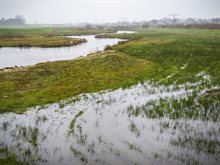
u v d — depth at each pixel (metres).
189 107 22.52
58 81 32.09
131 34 110.75
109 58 45.75
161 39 74.25
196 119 19.86
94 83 31.52
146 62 43.56
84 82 31.83
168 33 105.69
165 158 14.33
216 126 18.52
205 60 44.66
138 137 16.92
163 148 15.41
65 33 136.12
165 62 44.06
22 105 23.78
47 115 21.28
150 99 25.23
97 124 19.25
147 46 58.75
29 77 33.75
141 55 49.72
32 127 18.83
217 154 14.63
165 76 35.09
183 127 18.41
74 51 64.94
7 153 15.06
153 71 37.88
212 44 59.59
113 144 16.08
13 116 21.12
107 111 22.06
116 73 36.47
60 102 24.69
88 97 26.23
